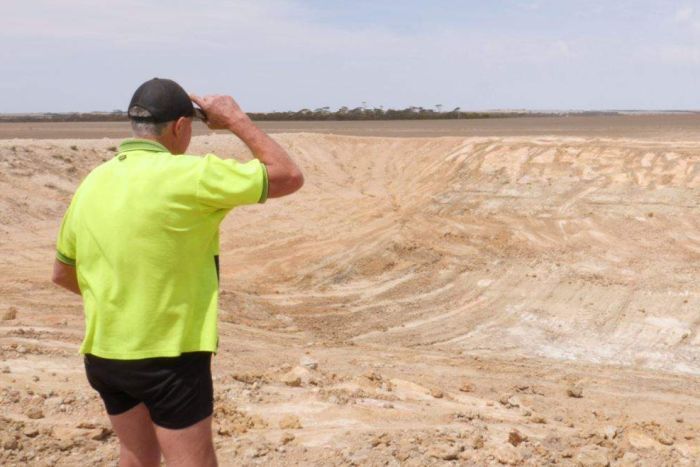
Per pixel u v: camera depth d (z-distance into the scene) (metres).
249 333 15.73
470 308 20.61
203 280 3.29
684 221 26.55
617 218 27.30
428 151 37.28
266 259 24.56
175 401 3.26
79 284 3.38
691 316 19.58
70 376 8.20
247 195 3.20
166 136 3.33
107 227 3.20
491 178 32.06
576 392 12.05
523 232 26.80
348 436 6.75
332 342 15.95
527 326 19.36
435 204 30.66
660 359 17.58
